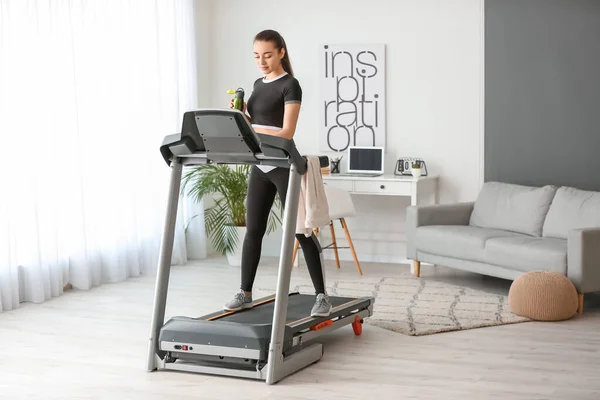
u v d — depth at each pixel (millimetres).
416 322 5324
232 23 8102
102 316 5578
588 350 4688
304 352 4387
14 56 5750
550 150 7086
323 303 4684
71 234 6387
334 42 7770
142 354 4660
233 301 4824
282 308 4141
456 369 4344
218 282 6777
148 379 4203
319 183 4492
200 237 7855
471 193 7441
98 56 6566
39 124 5957
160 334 4328
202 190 7391
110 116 6707
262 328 4184
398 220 7703
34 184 5918
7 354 4664
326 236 7898
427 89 7516
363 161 7574
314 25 7820
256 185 4645
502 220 6750
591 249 5570
